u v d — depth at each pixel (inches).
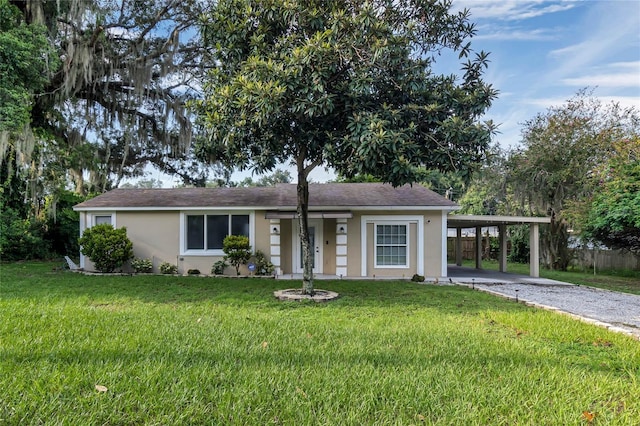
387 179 322.0
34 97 577.3
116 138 759.7
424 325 233.1
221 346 178.2
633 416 119.0
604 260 687.1
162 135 752.3
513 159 730.2
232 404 120.0
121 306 283.0
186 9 649.6
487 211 1047.6
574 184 666.8
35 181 605.9
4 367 143.0
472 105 321.4
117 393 125.1
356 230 515.5
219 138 322.7
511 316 261.7
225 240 494.6
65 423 106.5
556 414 119.0
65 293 333.1
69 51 576.7
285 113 304.3
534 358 171.5
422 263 511.2
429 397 128.2
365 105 309.1
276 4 304.7
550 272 646.5
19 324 210.8
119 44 674.2
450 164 313.9
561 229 700.0
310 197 546.3
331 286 407.8
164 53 655.1
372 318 253.8
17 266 569.0
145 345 177.2
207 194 574.6
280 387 133.1
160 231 524.7
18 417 108.5
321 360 162.2
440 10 315.9
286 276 494.0
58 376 136.0
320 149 335.3
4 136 479.8
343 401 123.6
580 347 192.9
